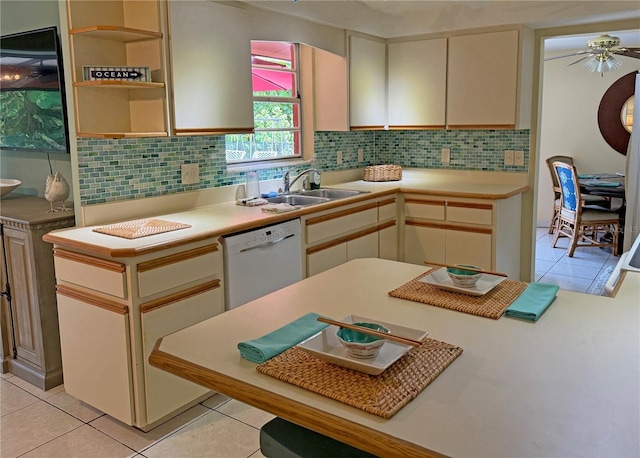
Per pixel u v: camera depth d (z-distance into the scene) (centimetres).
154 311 239
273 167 391
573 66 658
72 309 259
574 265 536
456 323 149
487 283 176
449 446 94
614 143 648
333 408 107
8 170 366
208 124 300
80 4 266
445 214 390
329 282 189
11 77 334
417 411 105
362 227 373
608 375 118
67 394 291
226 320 155
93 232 259
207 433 255
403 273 199
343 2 381
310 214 325
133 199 300
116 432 256
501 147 427
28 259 286
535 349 132
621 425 99
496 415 103
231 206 336
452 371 121
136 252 226
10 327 310
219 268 269
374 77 429
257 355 128
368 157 487
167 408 258
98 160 282
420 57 424
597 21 372
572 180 544
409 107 437
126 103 293
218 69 302
